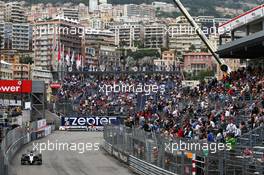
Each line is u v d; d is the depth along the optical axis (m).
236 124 51.00
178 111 73.00
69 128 137.62
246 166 31.28
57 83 165.62
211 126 48.94
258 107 50.53
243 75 76.75
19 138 85.38
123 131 65.94
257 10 72.75
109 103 141.25
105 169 59.03
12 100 121.94
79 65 185.62
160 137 45.94
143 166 52.59
